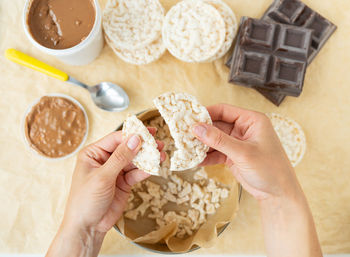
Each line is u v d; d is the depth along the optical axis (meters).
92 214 0.54
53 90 0.67
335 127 0.68
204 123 0.51
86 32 0.60
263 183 0.54
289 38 0.64
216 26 0.63
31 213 0.65
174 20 0.63
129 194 0.61
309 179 0.67
